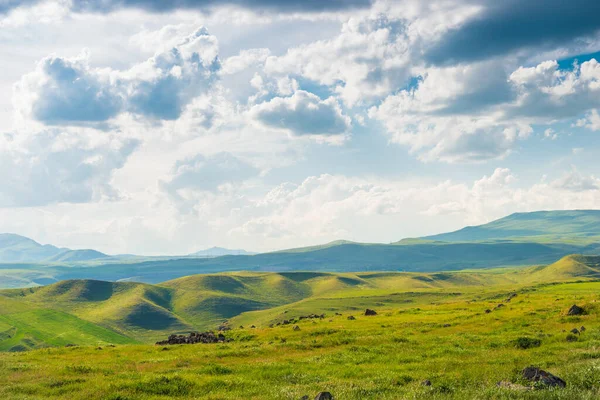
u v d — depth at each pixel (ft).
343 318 274.57
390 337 156.46
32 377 105.19
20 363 132.16
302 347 148.36
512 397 58.75
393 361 111.34
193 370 107.65
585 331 142.51
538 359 98.58
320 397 65.31
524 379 71.61
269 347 148.77
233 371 106.01
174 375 97.19
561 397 57.06
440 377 82.53
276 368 107.34
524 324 175.63
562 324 169.07
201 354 140.97
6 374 111.04
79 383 95.25
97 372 111.75
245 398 74.59
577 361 90.94
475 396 61.11
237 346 165.37
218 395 77.05
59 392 88.22
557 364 89.40
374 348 135.23
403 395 66.69
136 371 113.70
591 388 63.67
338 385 80.53
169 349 169.99
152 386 85.61
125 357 150.00
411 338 155.84
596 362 83.66
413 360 111.55
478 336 151.23
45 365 126.52
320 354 131.23
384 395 68.64
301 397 71.41
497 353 112.98
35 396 83.20
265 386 84.84
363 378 90.63
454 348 125.90
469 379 78.38
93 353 164.55
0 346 604.08
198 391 83.10
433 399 62.39
